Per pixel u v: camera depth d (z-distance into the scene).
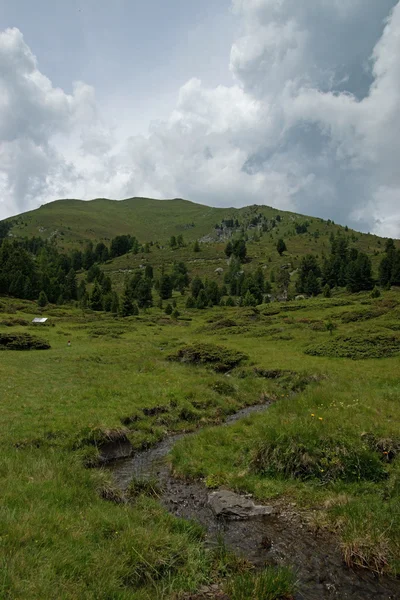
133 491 10.96
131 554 7.20
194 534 8.59
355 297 101.88
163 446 15.38
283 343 47.44
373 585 7.00
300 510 9.67
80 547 7.05
